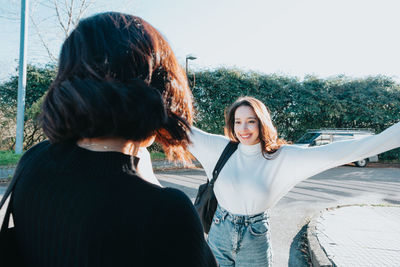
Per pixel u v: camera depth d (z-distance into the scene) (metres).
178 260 0.44
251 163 1.87
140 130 0.47
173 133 0.55
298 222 4.65
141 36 0.50
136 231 0.44
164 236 0.44
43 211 0.49
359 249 3.41
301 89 13.90
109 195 0.45
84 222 0.44
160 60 0.53
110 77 0.45
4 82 11.20
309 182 8.35
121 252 0.43
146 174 0.58
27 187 0.52
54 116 0.47
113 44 0.47
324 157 1.59
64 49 0.52
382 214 5.00
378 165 13.20
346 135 11.95
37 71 11.34
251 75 13.78
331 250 3.36
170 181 7.71
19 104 9.18
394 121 14.23
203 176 8.62
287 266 3.17
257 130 1.85
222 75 13.08
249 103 1.89
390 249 3.42
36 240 0.50
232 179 1.86
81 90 0.43
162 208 0.45
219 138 2.11
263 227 1.81
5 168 7.73
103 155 0.48
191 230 0.46
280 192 1.83
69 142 0.52
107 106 0.43
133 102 0.44
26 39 9.14
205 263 0.49
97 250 0.43
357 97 14.05
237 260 1.83
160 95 0.48
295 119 14.30
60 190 0.48
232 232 1.82
